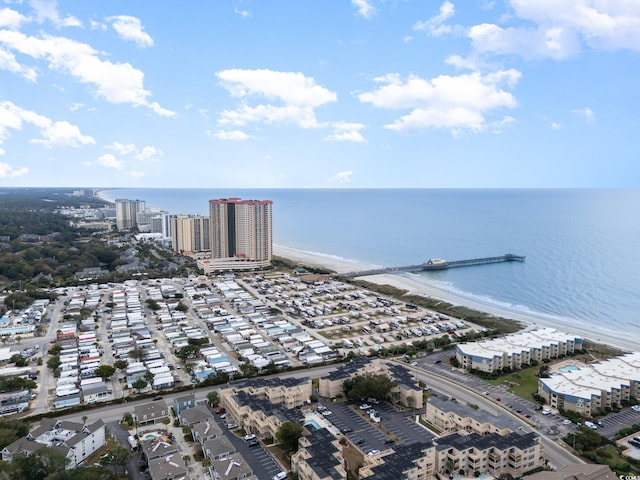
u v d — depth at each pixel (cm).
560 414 18888
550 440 16788
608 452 15775
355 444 16438
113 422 17900
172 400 19925
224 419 18100
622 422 18250
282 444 15975
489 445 15075
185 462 14862
